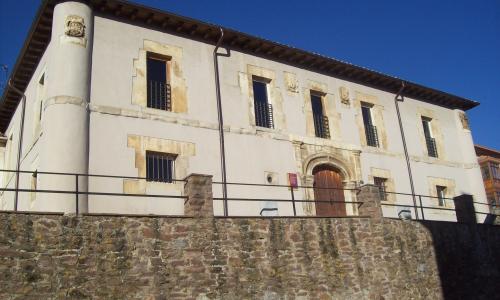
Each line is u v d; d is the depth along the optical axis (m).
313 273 12.24
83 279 9.35
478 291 16.12
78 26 13.38
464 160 22.70
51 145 12.18
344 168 17.83
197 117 15.02
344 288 12.62
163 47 15.11
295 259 12.09
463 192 21.80
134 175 13.27
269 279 11.52
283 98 17.25
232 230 11.38
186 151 14.40
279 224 12.17
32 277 8.91
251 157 15.67
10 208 17.02
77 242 9.52
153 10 14.52
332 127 18.22
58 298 9.01
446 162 21.67
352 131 18.73
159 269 10.16
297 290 11.85
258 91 17.09
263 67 17.19
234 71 16.39
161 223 10.52
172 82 14.95
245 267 11.27
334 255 12.79
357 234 13.47
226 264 11.02
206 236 10.98
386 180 19.11
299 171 16.58
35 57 15.80
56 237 9.35
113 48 14.08
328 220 13.08
